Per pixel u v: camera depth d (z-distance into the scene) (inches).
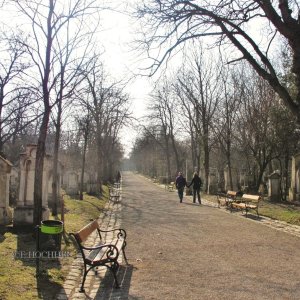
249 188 1315.2
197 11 452.8
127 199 1210.0
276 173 1083.3
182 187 1091.9
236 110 1321.4
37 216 444.5
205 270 334.6
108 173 2287.2
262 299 257.4
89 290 277.1
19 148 1587.1
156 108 2203.5
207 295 265.1
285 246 446.0
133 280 303.0
